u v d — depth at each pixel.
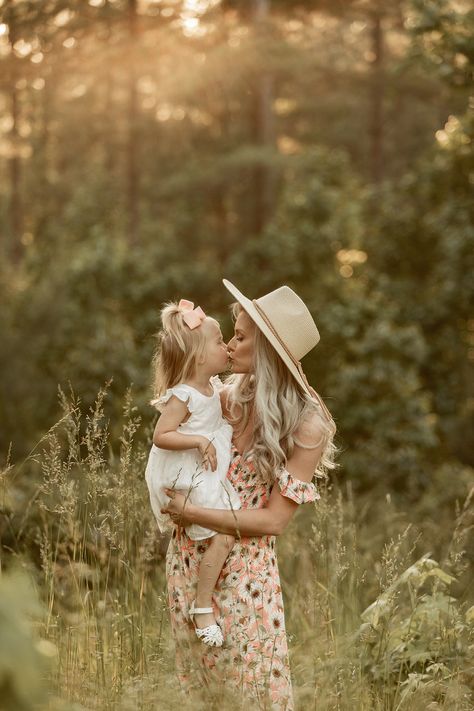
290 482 2.39
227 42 16.41
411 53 7.19
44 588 2.82
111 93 20.16
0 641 1.16
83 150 23.94
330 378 13.17
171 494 2.40
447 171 15.02
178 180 19.77
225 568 2.40
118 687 2.48
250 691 2.36
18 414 12.27
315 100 22.08
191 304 2.50
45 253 19.06
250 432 2.48
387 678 2.78
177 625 2.46
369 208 17.25
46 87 13.23
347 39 21.92
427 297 15.29
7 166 25.23
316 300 15.01
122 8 11.56
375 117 21.30
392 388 12.62
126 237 20.81
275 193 20.02
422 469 11.95
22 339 13.07
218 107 20.39
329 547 3.22
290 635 3.06
